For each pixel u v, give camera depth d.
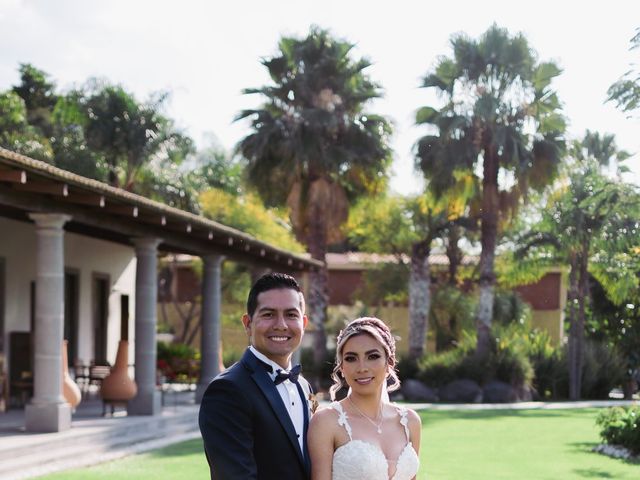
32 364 18.20
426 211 33.97
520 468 13.14
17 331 18.17
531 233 31.98
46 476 11.59
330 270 43.84
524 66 29.12
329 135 29.62
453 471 12.79
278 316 4.72
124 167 33.06
